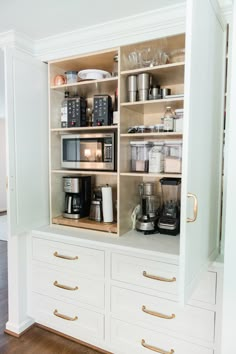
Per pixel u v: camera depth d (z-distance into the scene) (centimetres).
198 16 100
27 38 192
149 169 184
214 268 142
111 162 189
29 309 209
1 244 400
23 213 190
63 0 146
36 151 200
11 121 177
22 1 147
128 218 196
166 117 175
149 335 162
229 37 140
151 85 184
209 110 122
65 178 213
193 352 150
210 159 129
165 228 185
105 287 174
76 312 187
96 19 168
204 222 124
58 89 211
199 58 104
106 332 176
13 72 178
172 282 151
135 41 168
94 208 205
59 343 192
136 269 162
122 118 182
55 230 197
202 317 147
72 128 198
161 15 156
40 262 199
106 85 197
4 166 654
